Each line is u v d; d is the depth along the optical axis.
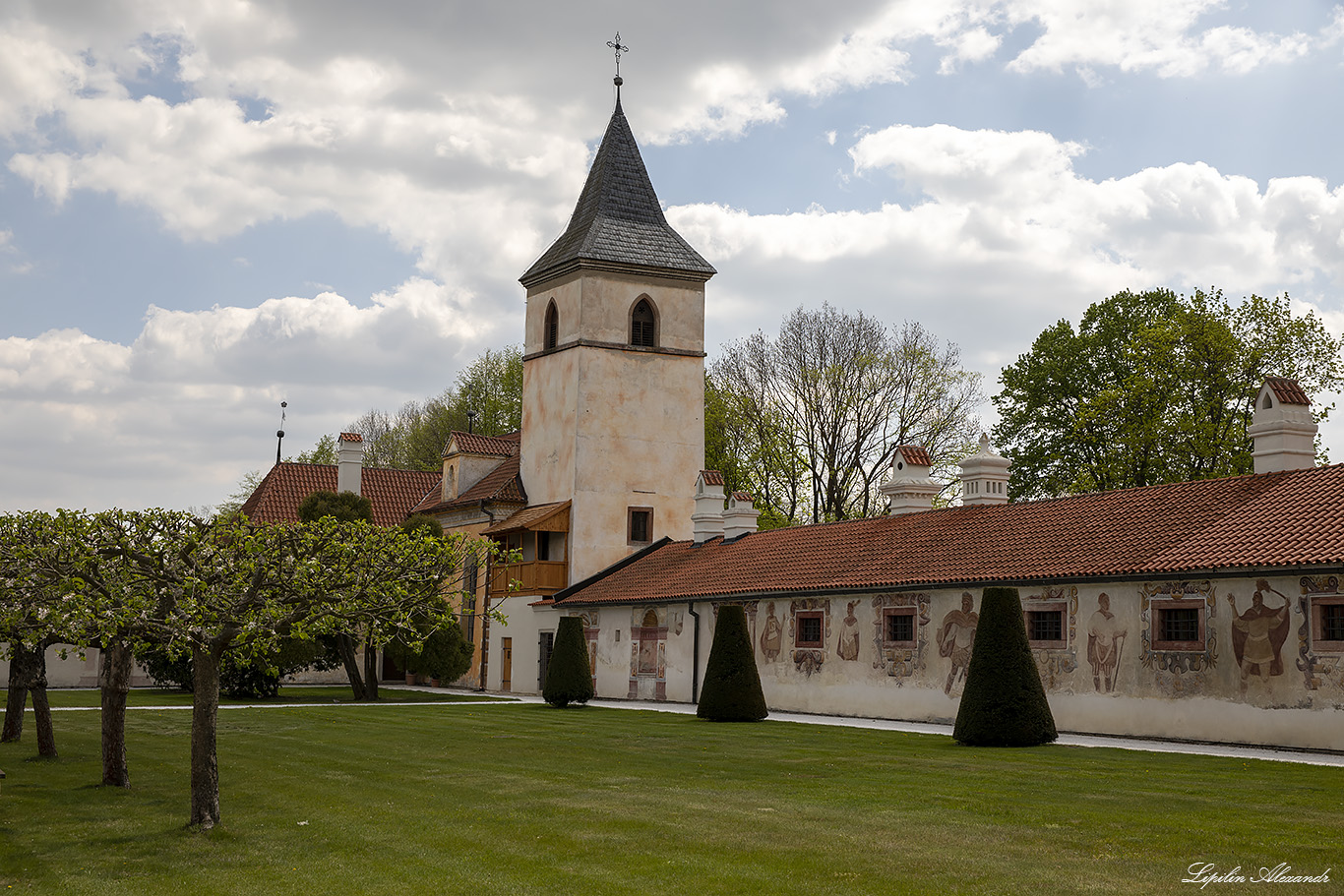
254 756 25.47
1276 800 17.44
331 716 35.91
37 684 25.17
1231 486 30.53
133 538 17.30
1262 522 27.38
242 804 19.31
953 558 34.00
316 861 14.84
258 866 14.73
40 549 17.33
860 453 67.19
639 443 54.22
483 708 39.97
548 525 52.59
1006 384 61.06
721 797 18.44
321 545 17.84
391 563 18.27
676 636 43.31
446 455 63.38
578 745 26.80
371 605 18.22
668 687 43.50
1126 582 28.39
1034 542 32.53
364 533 18.14
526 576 52.69
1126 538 30.03
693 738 28.27
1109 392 52.88
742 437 69.69
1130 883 12.34
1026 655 26.50
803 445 68.31
